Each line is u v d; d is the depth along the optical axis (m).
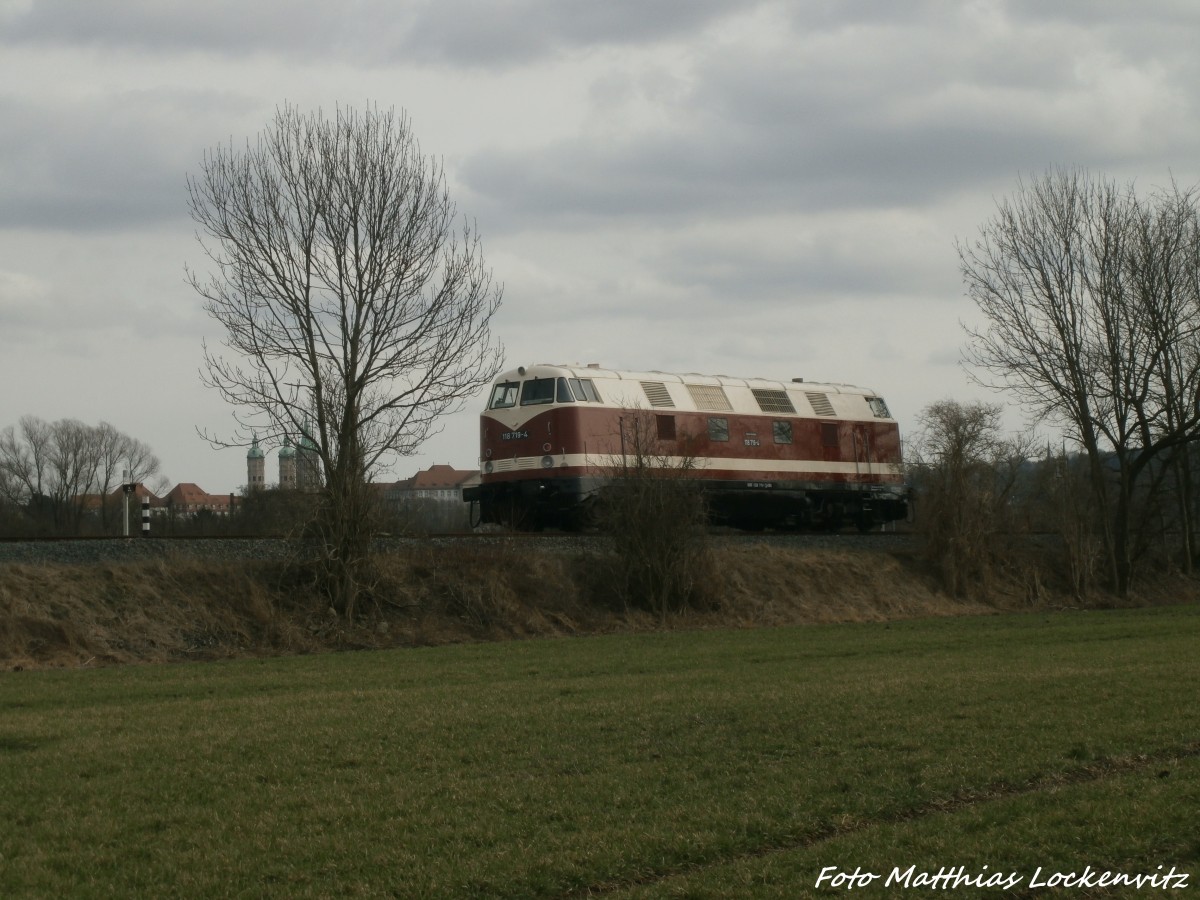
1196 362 56.09
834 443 52.44
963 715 19.89
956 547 52.88
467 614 39.22
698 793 15.01
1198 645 32.09
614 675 27.42
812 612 45.94
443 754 17.30
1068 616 46.56
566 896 11.73
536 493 43.12
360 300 38.03
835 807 14.38
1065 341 55.88
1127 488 56.53
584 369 44.56
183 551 36.62
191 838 13.23
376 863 12.38
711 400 47.94
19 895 11.42
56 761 16.80
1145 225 56.22
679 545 43.03
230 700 23.38
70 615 32.06
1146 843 12.83
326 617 36.94
